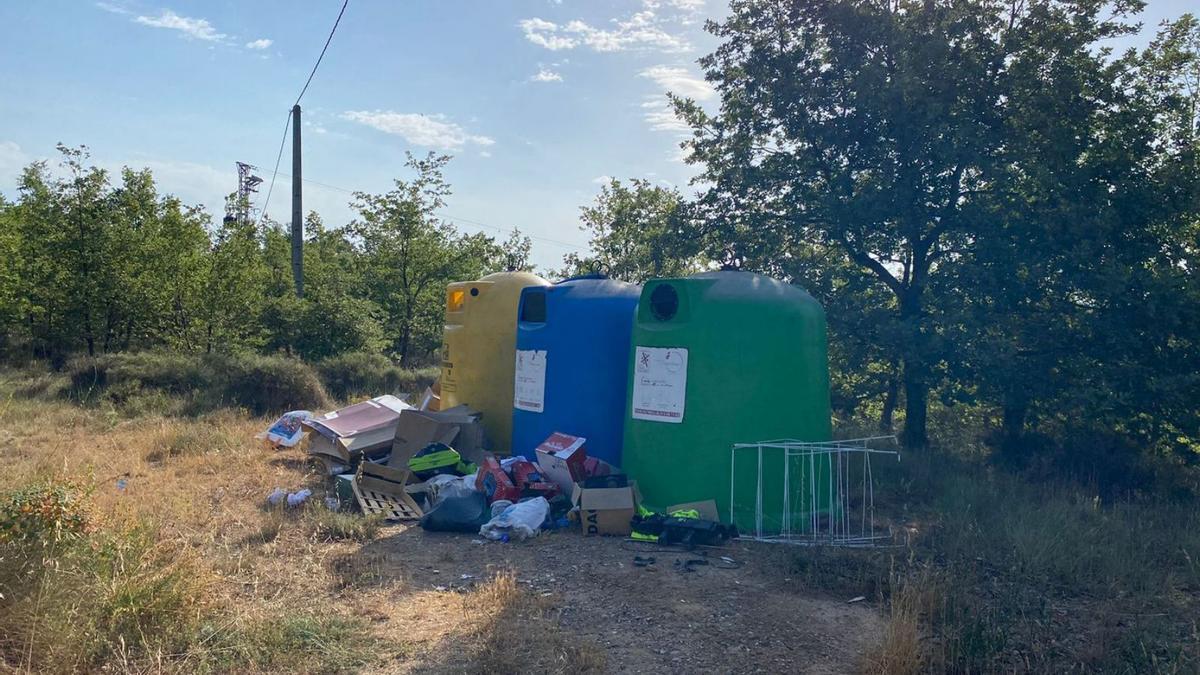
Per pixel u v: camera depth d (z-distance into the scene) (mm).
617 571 5688
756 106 12016
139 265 17031
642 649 4383
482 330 9562
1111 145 9695
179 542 5723
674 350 7164
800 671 4152
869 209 10336
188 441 9547
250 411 12547
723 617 4852
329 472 8273
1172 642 4391
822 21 11242
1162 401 8906
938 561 5902
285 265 25906
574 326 8234
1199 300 8797
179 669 3820
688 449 7031
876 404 13789
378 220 20688
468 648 4297
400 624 4664
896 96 10141
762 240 11992
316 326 18703
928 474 8711
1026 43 10141
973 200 10297
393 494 7559
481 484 7227
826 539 6500
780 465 6977
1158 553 6098
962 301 9984
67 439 9711
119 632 3990
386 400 9531
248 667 4004
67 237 16562
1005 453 10070
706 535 6332
